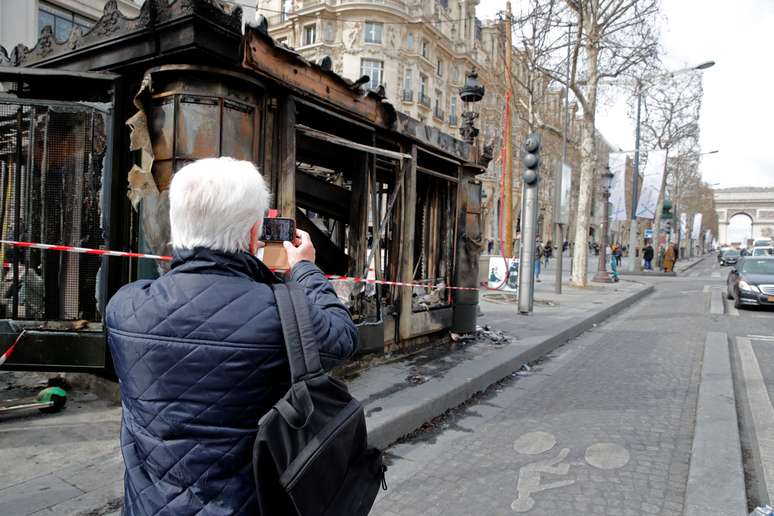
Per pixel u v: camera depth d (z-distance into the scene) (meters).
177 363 1.12
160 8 3.32
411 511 2.99
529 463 3.64
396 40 39.69
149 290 1.23
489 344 6.91
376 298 5.27
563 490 3.25
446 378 5.12
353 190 5.11
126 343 1.18
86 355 3.67
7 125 3.84
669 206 28.66
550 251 32.59
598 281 19.88
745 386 5.80
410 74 41.09
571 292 15.07
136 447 1.19
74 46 3.93
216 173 1.24
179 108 3.50
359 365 5.35
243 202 1.23
